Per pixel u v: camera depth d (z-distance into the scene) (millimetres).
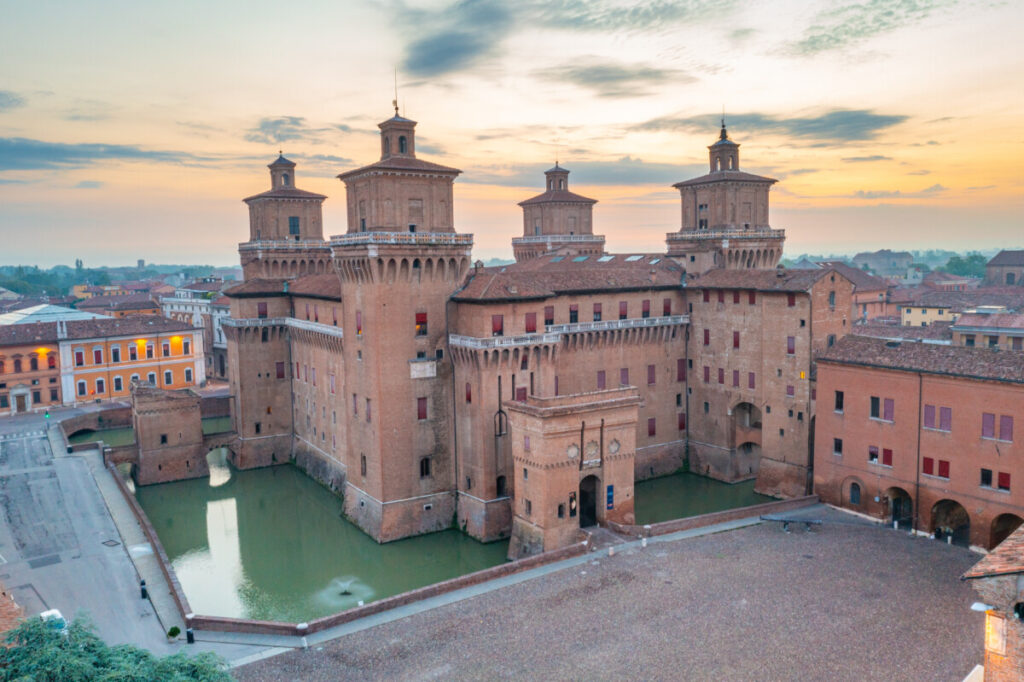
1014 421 59375
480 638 49031
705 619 50250
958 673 42781
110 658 30938
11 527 69250
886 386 68375
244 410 100688
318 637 49906
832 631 48031
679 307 94562
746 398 86500
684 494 86625
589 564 60312
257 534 80250
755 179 100688
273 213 109750
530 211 130875
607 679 43625
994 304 145625
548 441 64312
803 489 80125
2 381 117062
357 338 77312
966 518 71062
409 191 75000
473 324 74375
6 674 28875
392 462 75125
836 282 79875
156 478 96562
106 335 126125
